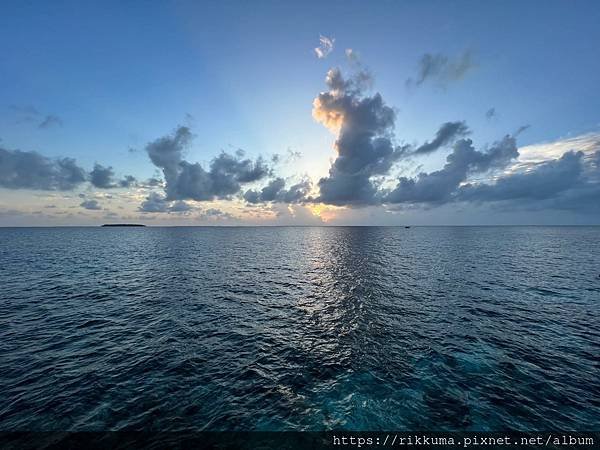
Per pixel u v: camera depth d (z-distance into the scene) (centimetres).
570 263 4612
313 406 1178
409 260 5069
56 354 1594
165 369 1446
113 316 2211
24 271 4000
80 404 1166
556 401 1198
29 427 1034
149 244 8638
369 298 2702
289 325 2055
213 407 1165
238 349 1680
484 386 1307
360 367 1480
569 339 1795
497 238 11375
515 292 2862
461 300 2616
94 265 4544
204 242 9656
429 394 1252
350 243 9031
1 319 2130
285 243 9206
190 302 2588
